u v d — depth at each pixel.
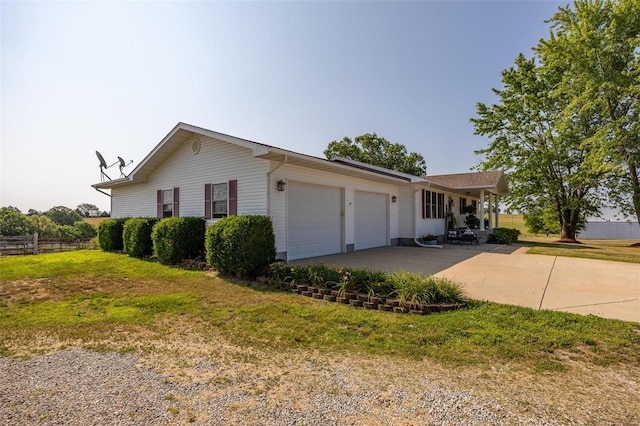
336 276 5.71
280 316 4.53
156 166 12.30
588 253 11.91
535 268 8.28
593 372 2.85
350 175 11.45
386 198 14.23
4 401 2.40
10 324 4.28
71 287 6.52
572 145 18.08
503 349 3.33
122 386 2.63
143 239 10.41
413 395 2.47
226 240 7.00
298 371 2.91
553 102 18.50
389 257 10.33
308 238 10.04
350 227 11.76
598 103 15.22
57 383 2.68
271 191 8.70
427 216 15.97
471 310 4.60
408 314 4.55
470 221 19.72
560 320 4.13
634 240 23.84
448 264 8.88
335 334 3.85
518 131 19.73
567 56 15.51
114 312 4.83
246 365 3.04
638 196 16.11
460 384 2.64
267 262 7.18
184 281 6.96
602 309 4.68
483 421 2.13
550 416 2.18
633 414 2.20
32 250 14.30
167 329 4.08
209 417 2.19
